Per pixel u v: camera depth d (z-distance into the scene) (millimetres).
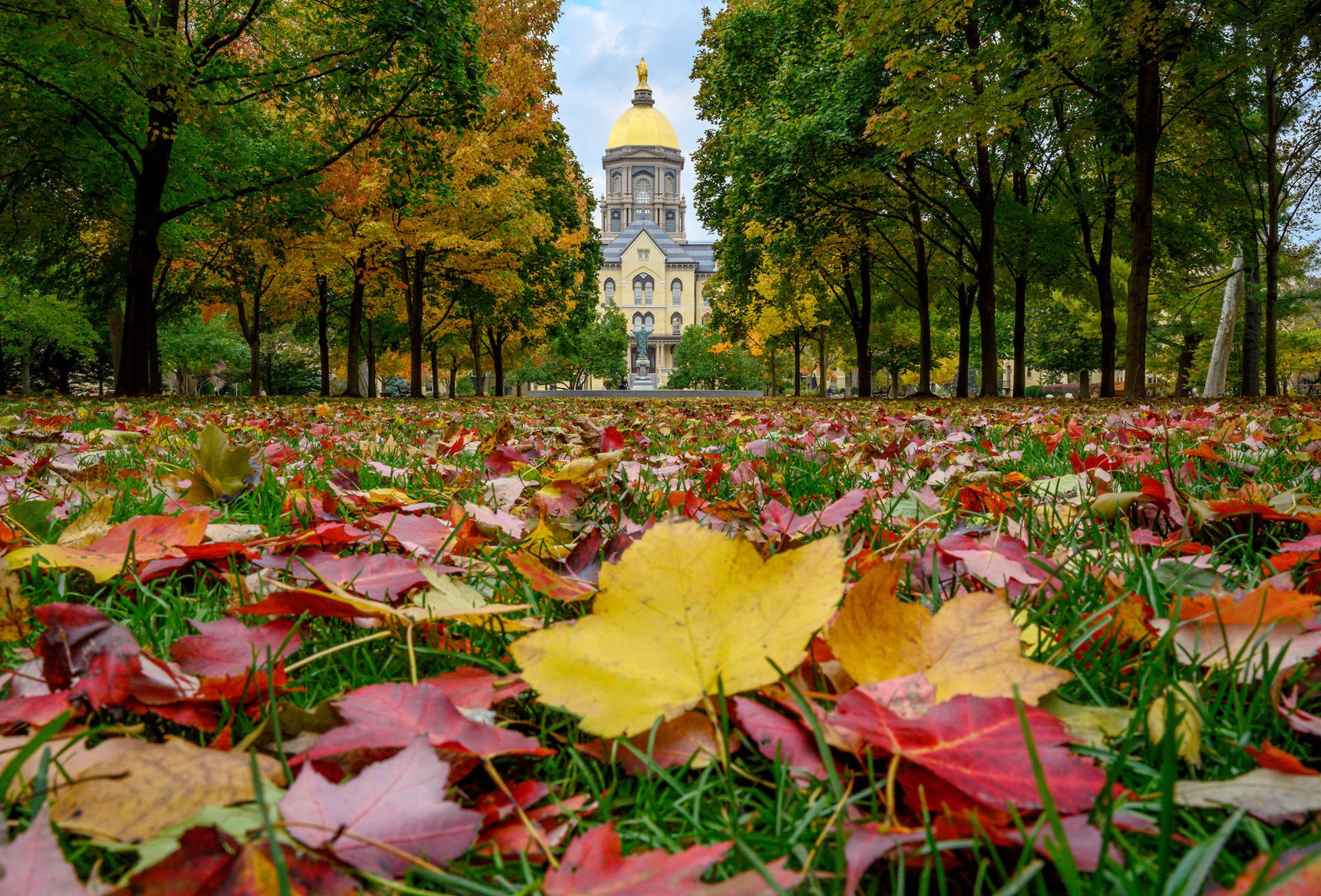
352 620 1055
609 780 727
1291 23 12578
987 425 5371
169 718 747
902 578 1229
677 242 132875
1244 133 18000
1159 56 12156
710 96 23844
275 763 614
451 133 15789
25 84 12492
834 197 18047
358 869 500
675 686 708
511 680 811
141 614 1091
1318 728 711
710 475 2334
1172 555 1437
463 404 14461
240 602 1112
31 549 1238
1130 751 689
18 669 825
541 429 5363
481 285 24891
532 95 19656
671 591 744
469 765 667
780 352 51188
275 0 14883
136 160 15648
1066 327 41469
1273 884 402
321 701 770
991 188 18125
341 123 14586
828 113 15648
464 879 524
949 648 782
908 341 38625
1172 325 32062
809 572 752
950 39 15430
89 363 41938
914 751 592
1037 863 464
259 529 1544
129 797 541
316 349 53406
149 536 1342
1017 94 12164
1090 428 4715
